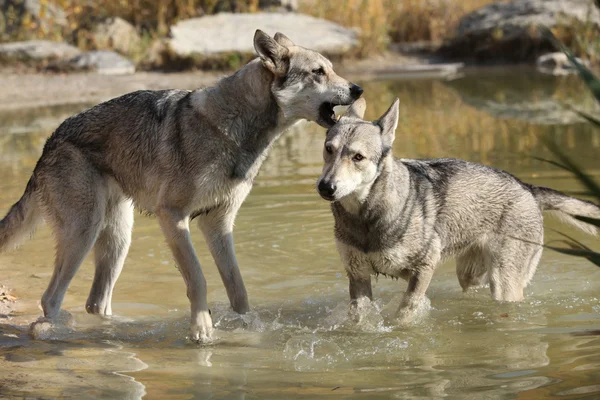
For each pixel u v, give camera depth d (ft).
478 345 19.53
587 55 80.89
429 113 56.34
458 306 23.58
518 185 24.52
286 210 33.96
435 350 19.26
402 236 21.83
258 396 16.29
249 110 22.25
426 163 23.85
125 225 23.97
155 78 71.92
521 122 52.13
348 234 21.97
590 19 83.87
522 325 21.20
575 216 15.47
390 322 22.22
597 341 19.20
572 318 21.66
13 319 22.88
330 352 19.36
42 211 23.39
